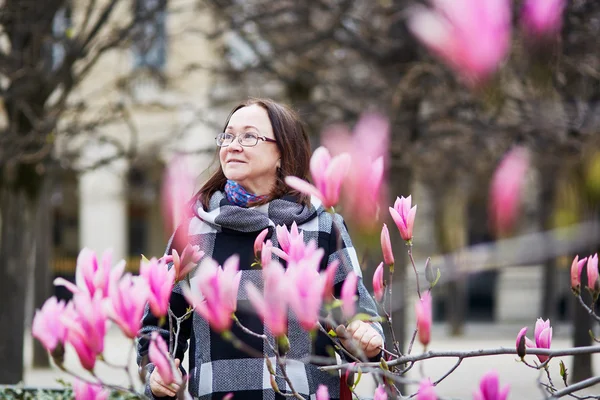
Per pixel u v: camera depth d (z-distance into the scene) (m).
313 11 10.51
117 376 10.91
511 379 8.22
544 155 7.77
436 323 23.80
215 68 11.70
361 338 2.14
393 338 2.04
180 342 2.65
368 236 1.07
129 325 1.40
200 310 1.45
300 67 11.12
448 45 0.73
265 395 2.44
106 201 22.00
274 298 1.33
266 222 2.50
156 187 16.38
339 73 11.41
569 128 5.48
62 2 8.49
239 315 2.49
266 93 13.08
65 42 8.65
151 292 1.58
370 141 0.90
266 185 2.65
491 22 0.72
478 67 0.72
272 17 10.60
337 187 1.40
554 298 9.77
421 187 16.12
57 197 18.09
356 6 10.53
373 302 2.43
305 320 1.33
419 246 15.78
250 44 11.13
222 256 2.54
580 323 10.17
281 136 2.63
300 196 2.61
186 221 2.55
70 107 9.45
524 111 6.48
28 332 20.08
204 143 15.77
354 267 2.47
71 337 1.34
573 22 5.51
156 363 1.50
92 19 11.22
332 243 2.53
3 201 9.71
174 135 11.96
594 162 1.00
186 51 16.23
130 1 10.23
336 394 2.52
